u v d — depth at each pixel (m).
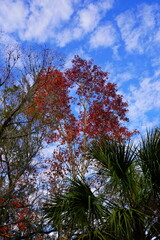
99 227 4.86
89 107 14.19
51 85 10.77
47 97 10.06
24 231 8.11
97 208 4.98
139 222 4.82
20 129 8.99
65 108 12.63
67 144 11.78
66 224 4.97
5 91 9.47
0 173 8.46
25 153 8.66
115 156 5.36
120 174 5.34
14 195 8.36
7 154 8.69
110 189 5.20
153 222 5.04
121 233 4.51
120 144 5.43
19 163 8.62
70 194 5.06
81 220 4.68
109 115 13.53
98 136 11.92
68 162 10.86
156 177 5.23
